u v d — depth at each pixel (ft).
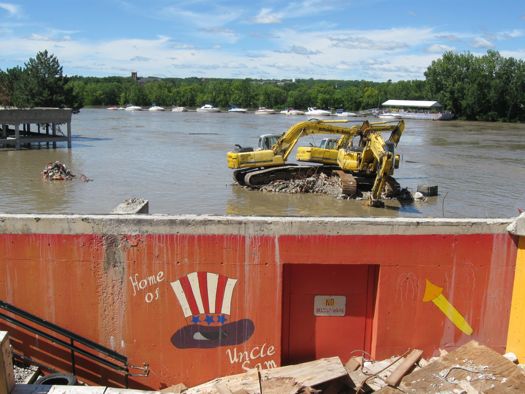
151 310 25.07
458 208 94.38
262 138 110.11
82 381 25.55
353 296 26.04
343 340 26.50
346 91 586.45
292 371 23.06
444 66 437.17
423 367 23.02
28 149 165.37
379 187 92.99
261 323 25.27
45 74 233.55
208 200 95.91
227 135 245.45
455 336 25.73
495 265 25.18
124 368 25.02
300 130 107.34
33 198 92.53
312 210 89.35
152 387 25.68
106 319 25.09
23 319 25.09
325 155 106.93
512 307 25.54
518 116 418.51
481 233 24.93
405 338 25.67
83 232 24.30
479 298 25.43
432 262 25.03
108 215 24.67
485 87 420.77
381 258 24.89
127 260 24.57
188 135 242.37
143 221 24.29
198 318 25.16
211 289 24.90
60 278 24.70
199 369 25.67
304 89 609.83
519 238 24.90
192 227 24.34
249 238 24.45
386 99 563.48
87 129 272.51
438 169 145.69
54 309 24.97
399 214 87.97
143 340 25.34
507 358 24.32
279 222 24.36
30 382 23.81
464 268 25.14
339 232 24.57
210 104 598.34
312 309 26.05
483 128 340.80
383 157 91.20
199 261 24.62
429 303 25.40
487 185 119.96
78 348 24.86
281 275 24.84
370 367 24.49
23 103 231.30
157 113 509.76
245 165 104.53
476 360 22.99
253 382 22.39
